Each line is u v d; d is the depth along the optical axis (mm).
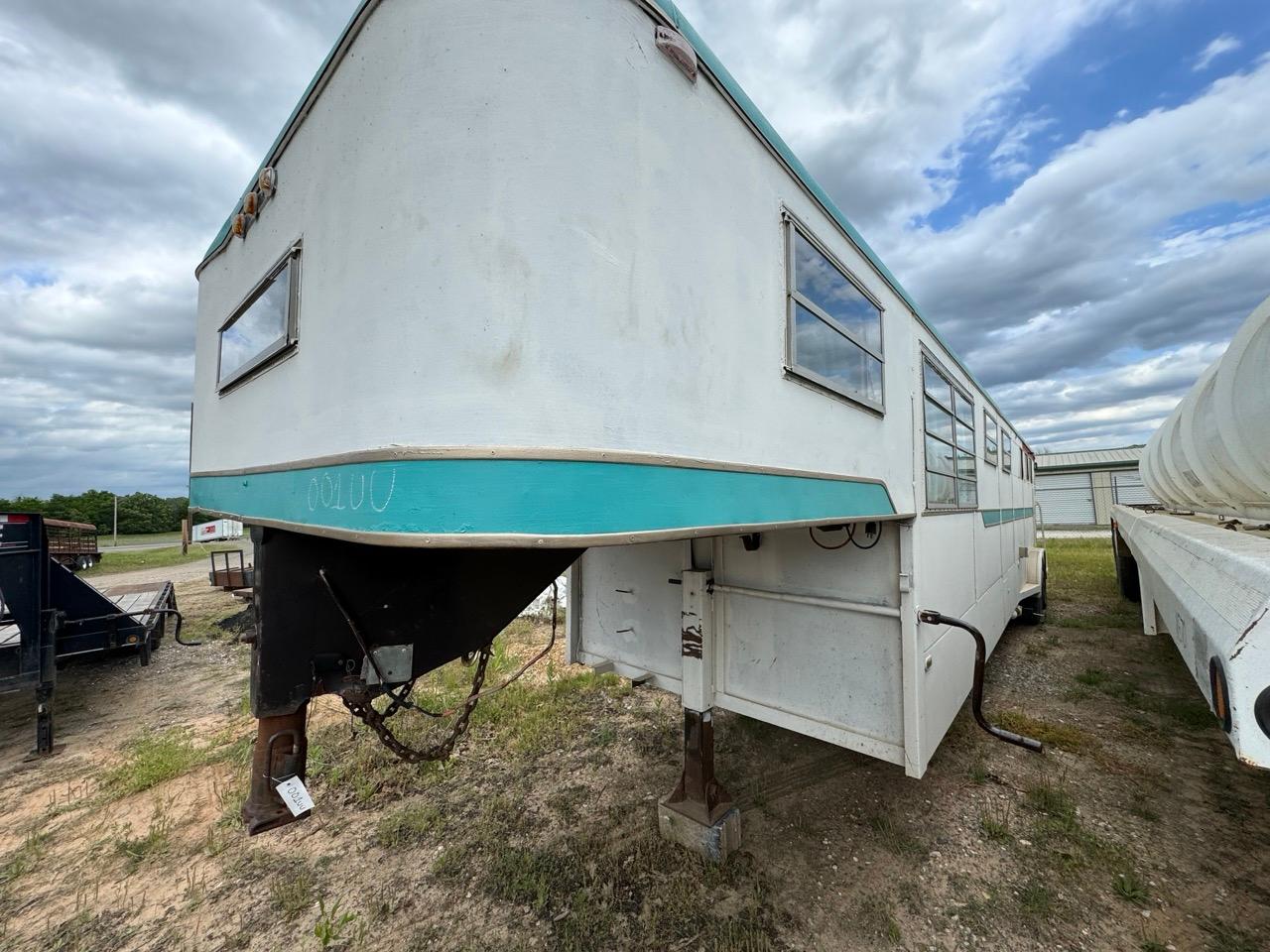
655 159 1237
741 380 1503
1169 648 5566
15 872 2516
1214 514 4262
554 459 987
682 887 2305
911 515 2441
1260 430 2371
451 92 1035
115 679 5320
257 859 2551
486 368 971
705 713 2611
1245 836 2588
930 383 3150
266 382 1636
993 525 4895
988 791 3004
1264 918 2104
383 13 1128
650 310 1193
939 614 2594
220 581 9969
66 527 12766
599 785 3096
